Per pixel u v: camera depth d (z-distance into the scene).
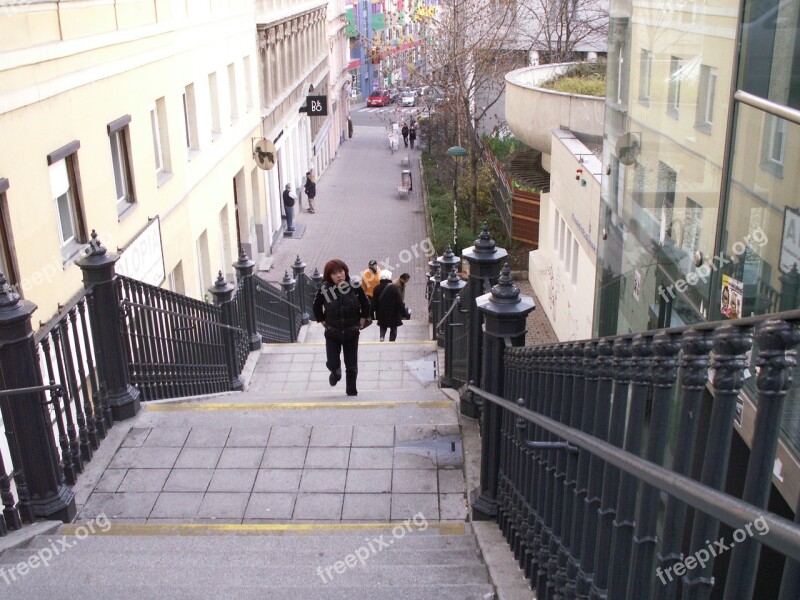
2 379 4.48
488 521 4.84
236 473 5.60
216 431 6.17
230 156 20.08
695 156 5.06
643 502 2.30
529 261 20.59
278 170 27.34
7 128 8.10
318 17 38.91
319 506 5.23
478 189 26.52
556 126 16.98
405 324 15.57
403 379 10.38
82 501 5.21
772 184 3.90
